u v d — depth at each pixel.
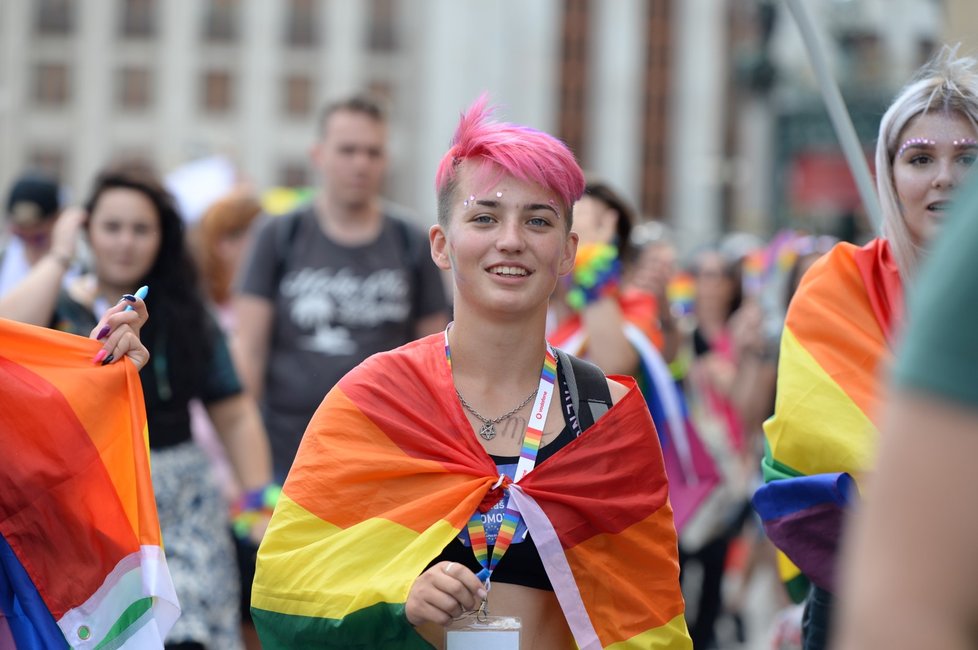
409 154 68.62
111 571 5.27
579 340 8.13
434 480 4.74
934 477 2.05
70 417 5.30
